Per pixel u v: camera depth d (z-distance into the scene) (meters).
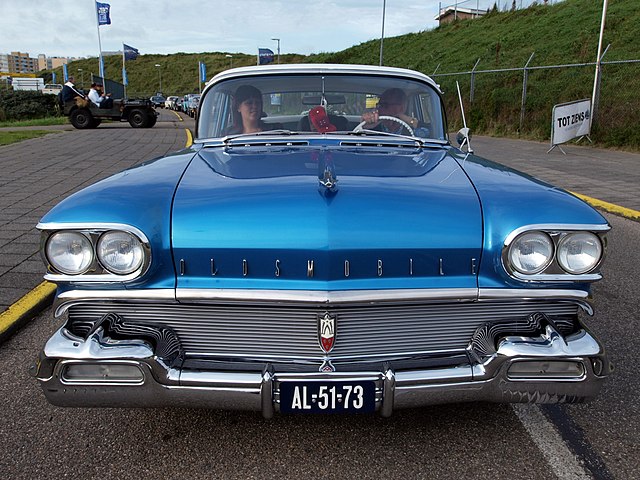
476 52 26.61
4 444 2.30
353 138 2.95
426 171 2.37
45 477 2.10
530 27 25.86
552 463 2.17
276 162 2.46
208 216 1.97
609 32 19.47
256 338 2.02
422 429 2.40
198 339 2.05
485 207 2.05
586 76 16.39
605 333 3.38
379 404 1.96
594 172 9.50
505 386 1.98
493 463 2.17
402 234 1.94
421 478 2.09
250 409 1.94
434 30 36.59
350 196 2.02
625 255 5.04
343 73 3.29
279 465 2.17
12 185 7.54
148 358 1.91
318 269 1.92
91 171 8.74
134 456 2.23
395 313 2.01
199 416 2.51
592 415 2.52
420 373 1.94
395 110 3.32
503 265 1.96
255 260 1.94
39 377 1.97
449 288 1.97
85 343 1.92
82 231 1.93
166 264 1.97
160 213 2.00
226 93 3.30
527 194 2.11
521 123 16.69
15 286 3.91
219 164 2.47
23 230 5.30
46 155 10.69
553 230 1.95
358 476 2.10
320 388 1.92
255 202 2.00
